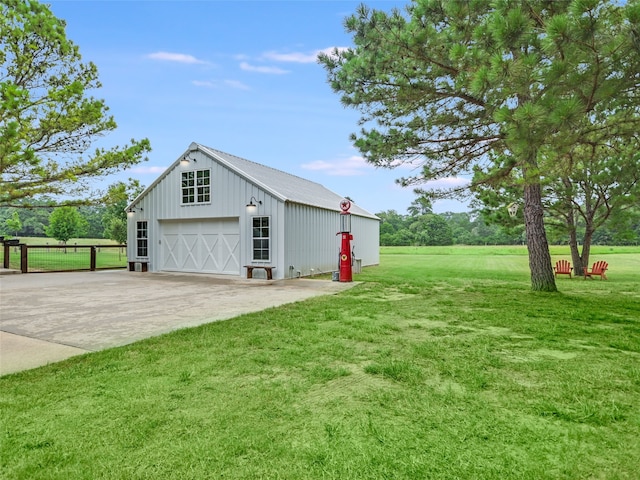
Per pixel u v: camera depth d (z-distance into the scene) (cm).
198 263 1359
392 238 6219
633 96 469
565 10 469
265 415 240
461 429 221
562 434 216
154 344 404
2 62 1177
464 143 752
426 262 2303
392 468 183
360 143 791
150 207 1453
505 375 314
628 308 641
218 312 600
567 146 511
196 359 353
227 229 1295
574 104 427
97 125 1221
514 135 478
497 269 1686
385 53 671
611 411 245
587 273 1332
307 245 1294
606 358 362
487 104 543
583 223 1505
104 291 863
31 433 216
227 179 1272
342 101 766
